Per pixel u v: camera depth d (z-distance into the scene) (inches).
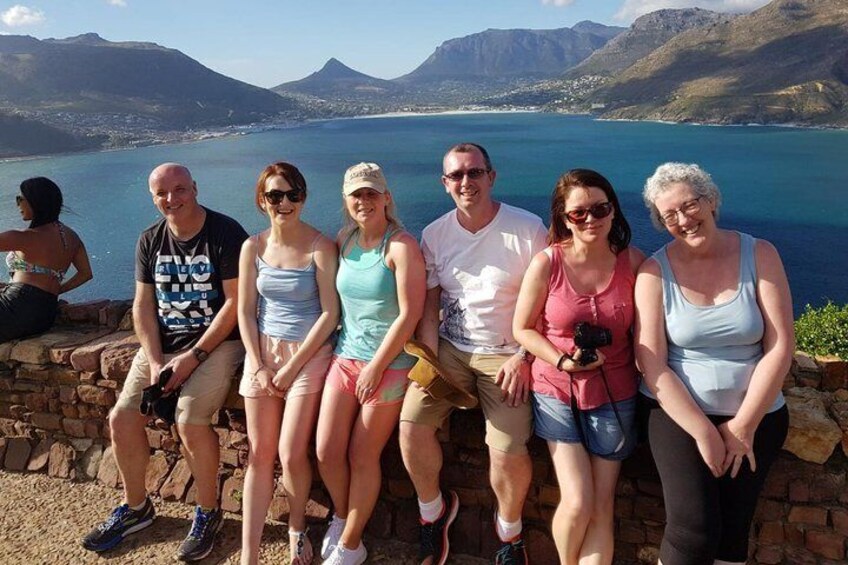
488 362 112.0
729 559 91.0
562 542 96.1
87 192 3531.0
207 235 124.4
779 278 93.3
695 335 94.3
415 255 109.8
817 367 115.9
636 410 103.3
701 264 96.7
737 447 88.7
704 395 93.7
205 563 115.3
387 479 124.3
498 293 112.1
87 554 118.4
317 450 109.3
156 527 126.3
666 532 91.0
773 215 2343.8
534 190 3004.4
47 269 153.3
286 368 113.2
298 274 117.0
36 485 141.9
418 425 105.1
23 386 149.6
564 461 98.0
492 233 113.7
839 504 102.0
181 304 125.7
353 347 113.1
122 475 123.0
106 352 140.3
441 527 112.3
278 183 113.8
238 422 133.0
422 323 119.8
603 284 101.1
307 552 112.6
